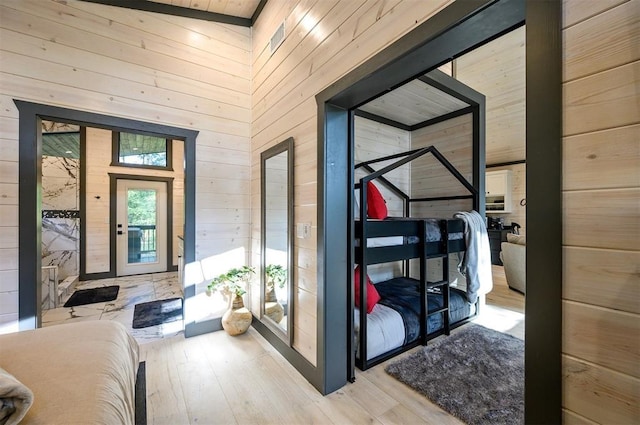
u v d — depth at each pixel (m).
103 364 1.16
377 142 3.63
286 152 2.45
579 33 0.78
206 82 3.01
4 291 2.06
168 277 5.46
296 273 2.26
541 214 0.85
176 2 2.81
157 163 5.89
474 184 3.23
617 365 0.72
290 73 2.37
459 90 2.91
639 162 0.69
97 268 5.25
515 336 2.75
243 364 2.29
